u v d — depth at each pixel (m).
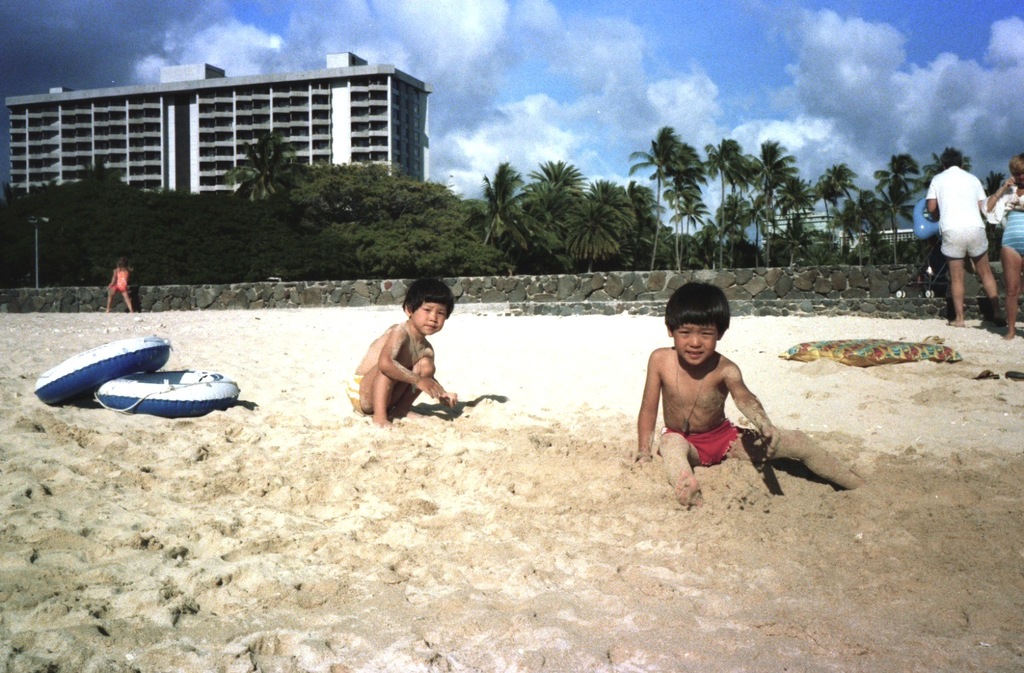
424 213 65.31
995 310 10.27
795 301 16.61
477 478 4.06
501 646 2.35
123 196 52.66
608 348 8.93
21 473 3.75
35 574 2.76
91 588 2.69
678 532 3.31
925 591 2.71
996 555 3.01
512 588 2.80
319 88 145.50
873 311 15.57
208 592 2.72
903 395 6.16
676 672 2.18
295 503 3.79
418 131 156.12
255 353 8.28
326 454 4.52
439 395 5.20
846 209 81.12
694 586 2.79
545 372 7.55
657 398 4.19
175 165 149.75
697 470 4.04
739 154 71.88
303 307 22.77
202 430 4.97
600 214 63.44
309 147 145.88
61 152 152.75
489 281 21.12
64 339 9.13
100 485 3.80
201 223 51.62
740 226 84.00
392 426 5.18
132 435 4.75
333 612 2.62
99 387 5.41
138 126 150.75
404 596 2.73
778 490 3.92
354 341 9.44
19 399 5.52
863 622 2.48
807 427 5.35
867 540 3.18
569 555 3.11
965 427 5.14
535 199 67.31
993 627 2.44
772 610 2.59
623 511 3.58
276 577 2.83
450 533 3.35
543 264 65.94
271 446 4.72
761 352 8.26
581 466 4.18
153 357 5.63
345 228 61.59
